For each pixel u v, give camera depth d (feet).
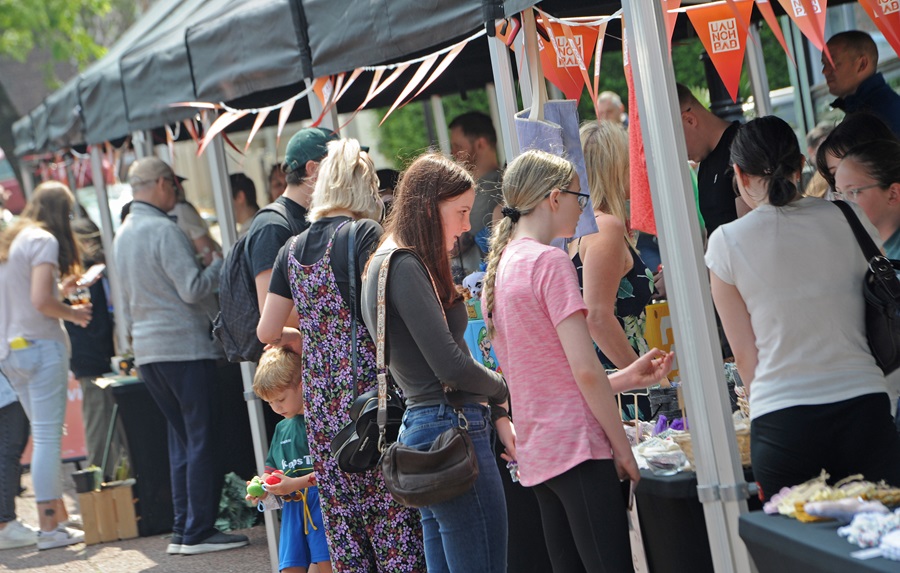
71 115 75.56
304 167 47.52
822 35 27.99
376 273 32.73
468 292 36.60
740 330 28.48
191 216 72.18
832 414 27.04
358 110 49.60
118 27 255.91
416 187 32.83
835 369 27.30
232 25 52.90
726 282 28.43
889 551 22.29
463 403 32.30
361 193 38.55
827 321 27.37
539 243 31.07
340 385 36.81
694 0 54.70
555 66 43.50
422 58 47.96
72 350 78.13
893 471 27.22
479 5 38.83
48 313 68.54
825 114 77.15
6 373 70.03
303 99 79.61
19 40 189.88
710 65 63.67
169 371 62.39
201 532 63.57
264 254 46.80
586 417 30.01
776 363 27.68
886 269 27.25
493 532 32.22
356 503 37.19
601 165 39.52
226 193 56.90
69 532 70.79
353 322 36.60
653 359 33.96
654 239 55.52
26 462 95.76
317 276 37.17
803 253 27.63
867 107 49.39
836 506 24.91
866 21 80.33
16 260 68.64
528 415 30.53
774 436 27.58
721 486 28.86
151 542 68.74
